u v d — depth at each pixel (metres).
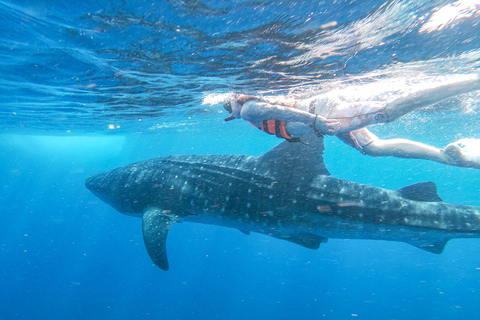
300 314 26.45
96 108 13.02
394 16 4.32
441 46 5.67
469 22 4.64
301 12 4.14
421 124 21.25
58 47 5.69
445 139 32.06
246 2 3.90
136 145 57.22
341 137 4.46
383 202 4.93
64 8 4.19
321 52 5.86
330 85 8.62
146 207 7.27
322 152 5.35
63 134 26.72
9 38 5.28
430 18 4.43
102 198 8.87
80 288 40.62
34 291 40.44
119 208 8.30
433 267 40.38
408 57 6.27
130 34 5.03
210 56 6.12
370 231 5.07
